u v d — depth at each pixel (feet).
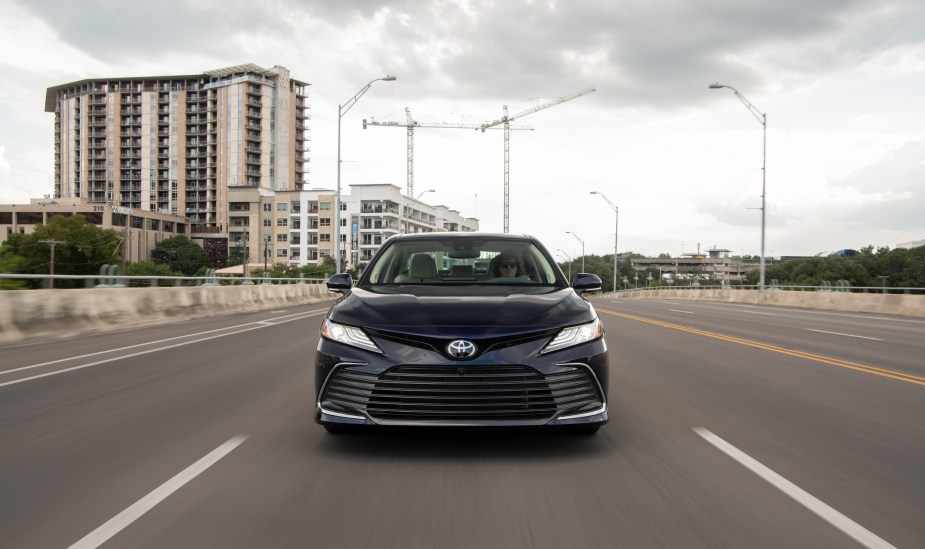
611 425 16.30
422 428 12.53
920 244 367.25
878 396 20.90
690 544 9.03
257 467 12.53
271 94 497.05
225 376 24.18
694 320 60.34
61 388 21.59
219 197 494.18
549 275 16.69
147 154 517.55
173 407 18.44
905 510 10.39
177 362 28.07
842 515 10.16
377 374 12.45
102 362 28.04
